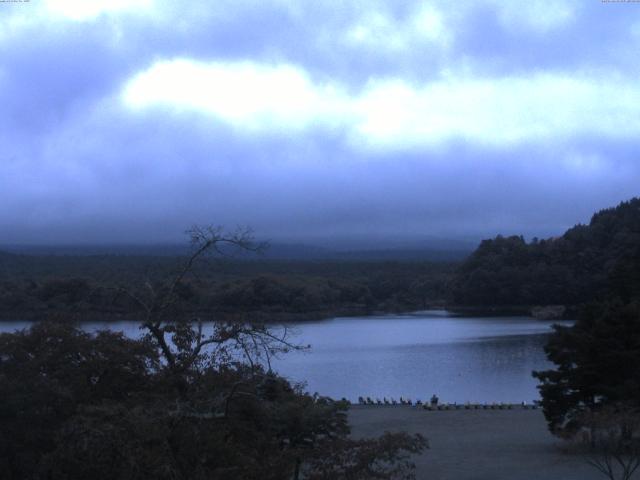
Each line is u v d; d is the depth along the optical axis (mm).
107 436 13844
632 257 66375
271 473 15242
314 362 96938
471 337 128000
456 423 47719
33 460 16594
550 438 40625
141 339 21141
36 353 19266
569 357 38000
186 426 14906
